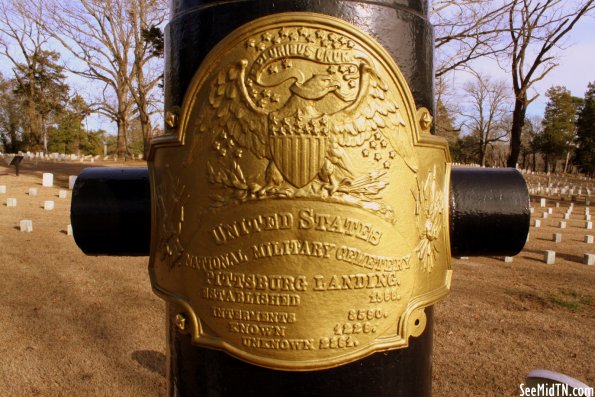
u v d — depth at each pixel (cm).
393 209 148
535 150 5934
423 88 165
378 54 145
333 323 143
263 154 141
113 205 180
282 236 141
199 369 158
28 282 678
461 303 643
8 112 4631
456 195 182
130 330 526
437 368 454
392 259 148
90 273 732
